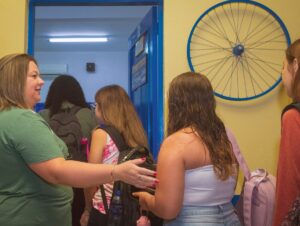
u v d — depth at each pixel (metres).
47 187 1.14
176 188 1.11
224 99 2.21
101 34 4.64
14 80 1.18
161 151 1.16
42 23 4.10
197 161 1.15
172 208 1.10
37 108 2.57
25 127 1.08
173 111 1.24
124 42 5.07
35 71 1.25
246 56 2.23
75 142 2.00
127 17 3.88
